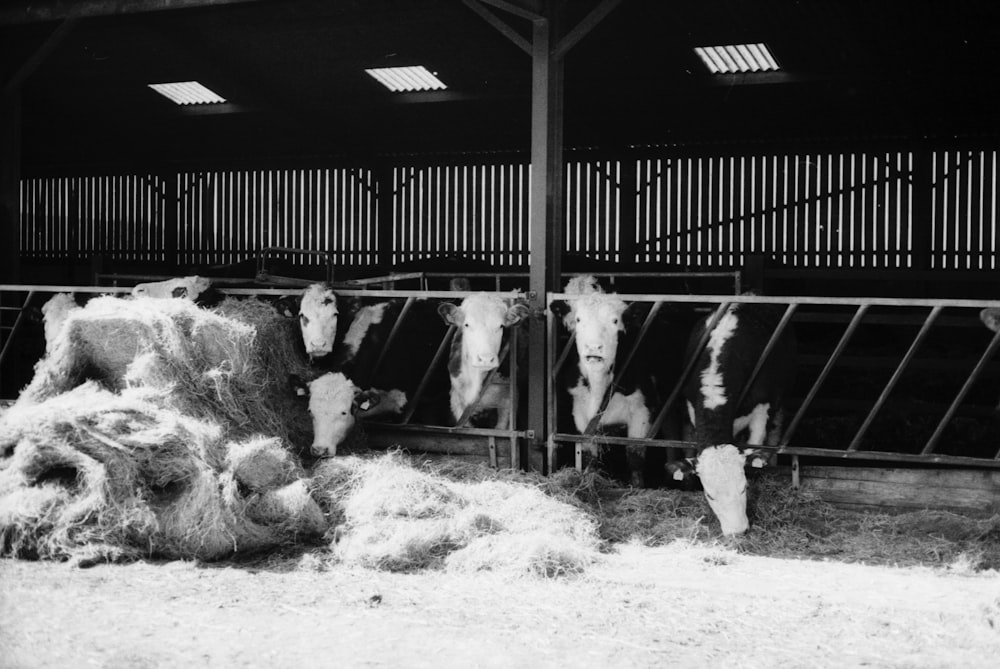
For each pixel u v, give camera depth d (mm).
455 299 9414
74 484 6117
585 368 7629
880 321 10188
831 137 15633
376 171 18078
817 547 6590
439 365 8883
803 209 15930
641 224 16641
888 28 11250
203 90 14727
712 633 4906
